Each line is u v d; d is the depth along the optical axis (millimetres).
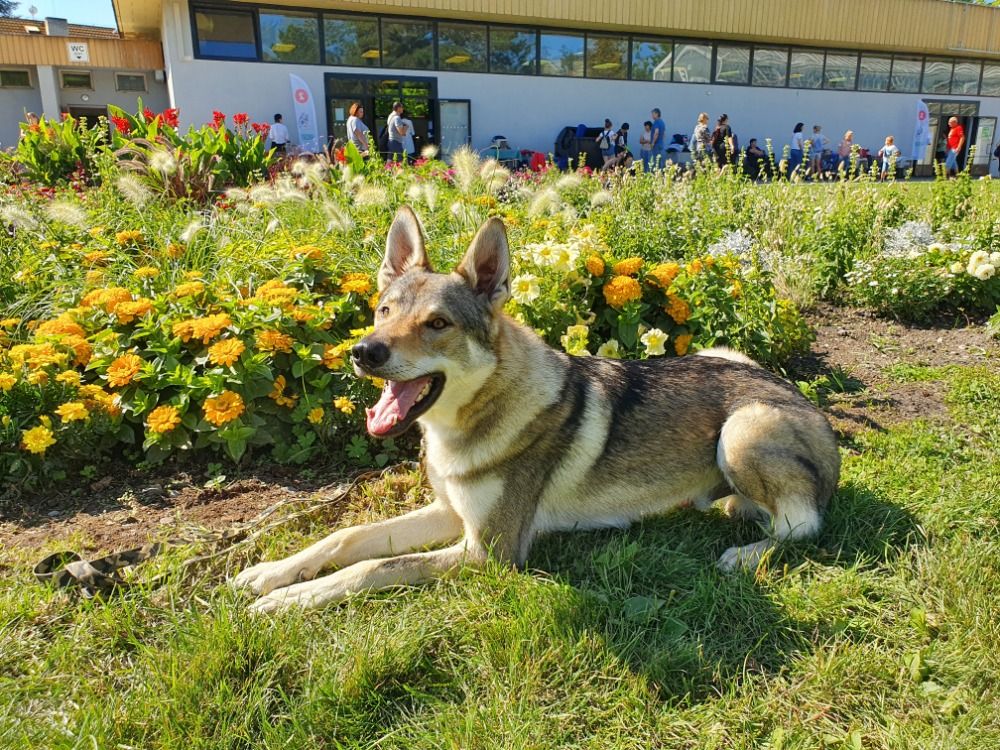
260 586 2936
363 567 2939
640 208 8141
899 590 2879
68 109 27141
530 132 23734
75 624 2648
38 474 3695
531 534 3277
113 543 3252
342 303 4598
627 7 22578
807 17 25078
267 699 2326
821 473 3354
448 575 3021
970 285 7207
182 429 3939
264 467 4008
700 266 5500
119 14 23234
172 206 7613
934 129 30516
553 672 2496
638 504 3482
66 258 5441
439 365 2934
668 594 2971
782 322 5621
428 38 21672
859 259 7625
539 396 3168
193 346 4160
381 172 8836
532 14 21516
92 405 3848
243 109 20234
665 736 2264
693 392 3525
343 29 20688
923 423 4699
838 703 2373
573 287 5121
